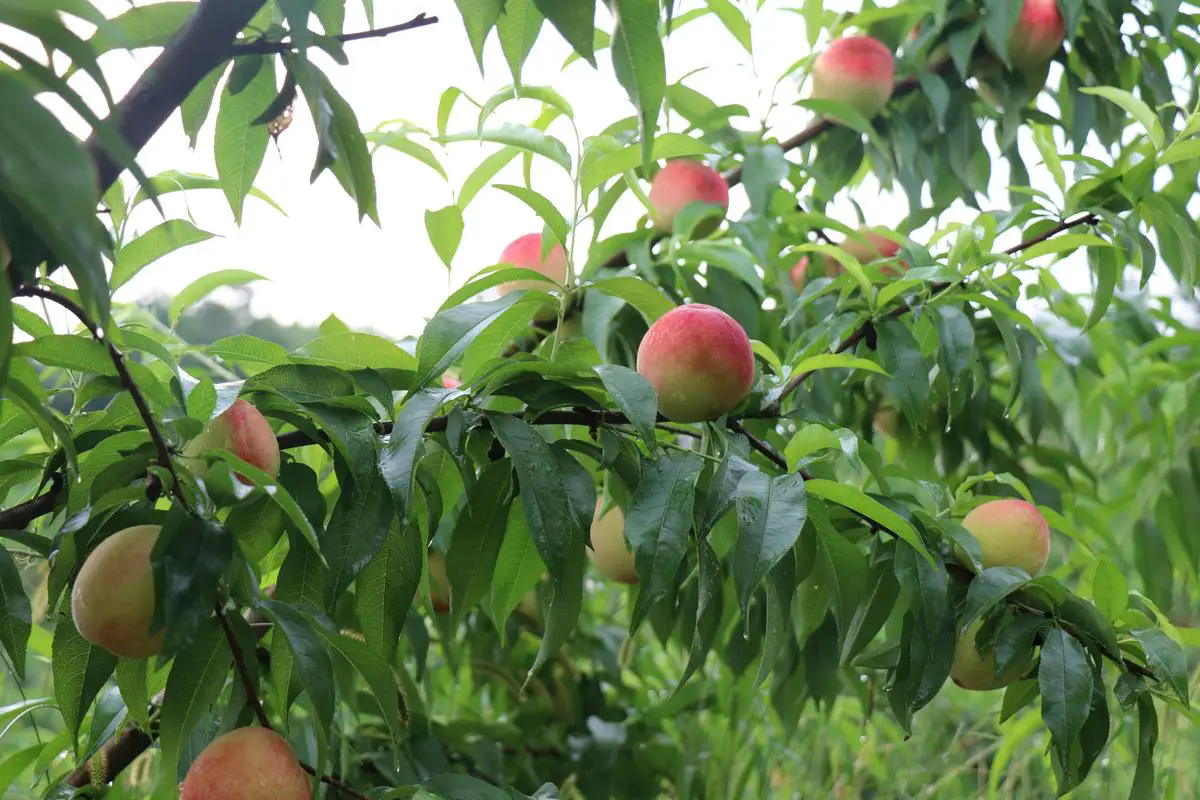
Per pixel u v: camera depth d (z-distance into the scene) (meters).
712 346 0.92
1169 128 1.69
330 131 0.75
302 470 0.87
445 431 0.90
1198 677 1.53
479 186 1.21
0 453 1.35
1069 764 0.95
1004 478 1.10
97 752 1.00
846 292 1.24
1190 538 1.79
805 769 1.89
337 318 1.29
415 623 1.42
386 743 1.57
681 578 1.27
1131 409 1.90
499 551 1.02
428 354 0.88
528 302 1.05
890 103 1.74
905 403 1.14
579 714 1.88
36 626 1.18
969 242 1.22
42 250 0.54
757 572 0.77
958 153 1.71
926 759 1.99
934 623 0.91
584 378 0.90
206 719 1.01
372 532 0.82
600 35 1.40
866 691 1.42
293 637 0.74
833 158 1.76
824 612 1.10
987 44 1.69
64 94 0.46
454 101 1.17
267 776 0.74
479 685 1.94
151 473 0.74
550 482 0.83
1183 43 1.76
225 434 0.79
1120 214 1.31
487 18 0.75
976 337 1.64
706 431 0.96
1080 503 2.07
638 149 1.09
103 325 0.43
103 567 0.73
